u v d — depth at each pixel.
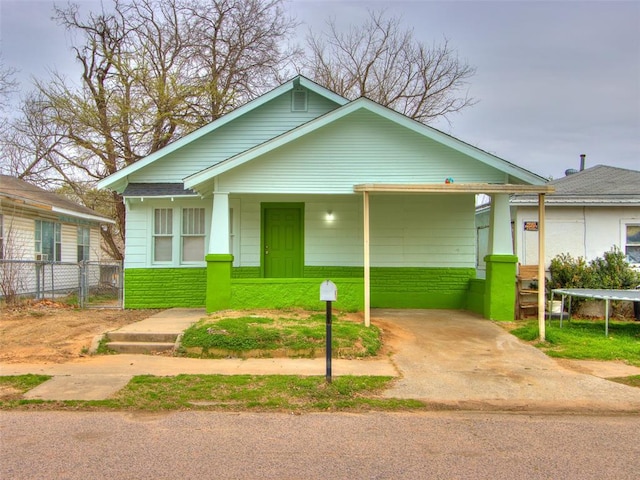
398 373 7.29
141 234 12.94
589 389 6.62
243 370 7.36
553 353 8.47
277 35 24.06
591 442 4.85
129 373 7.19
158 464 4.21
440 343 9.09
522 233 13.31
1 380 6.76
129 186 13.13
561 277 12.66
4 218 14.91
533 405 6.02
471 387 6.66
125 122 20.09
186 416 5.54
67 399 6.02
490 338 9.45
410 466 4.21
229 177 10.95
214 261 10.96
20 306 12.77
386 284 12.85
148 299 12.90
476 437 4.97
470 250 12.86
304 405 5.92
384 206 12.98
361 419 5.51
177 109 20.48
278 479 3.93
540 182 10.43
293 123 13.48
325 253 12.99
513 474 4.06
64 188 23.34
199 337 8.46
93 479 3.90
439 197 12.95
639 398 6.29
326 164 11.02
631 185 14.19
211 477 3.96
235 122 13.44
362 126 11.07
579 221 13.31
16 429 5.08
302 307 11.06
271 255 13.03
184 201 13.05
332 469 4.13
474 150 10.60
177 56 22.08
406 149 11.05
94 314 11.88
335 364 7.75
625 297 9.68
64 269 18.36
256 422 5.36
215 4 22.58
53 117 20.12
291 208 13.05
